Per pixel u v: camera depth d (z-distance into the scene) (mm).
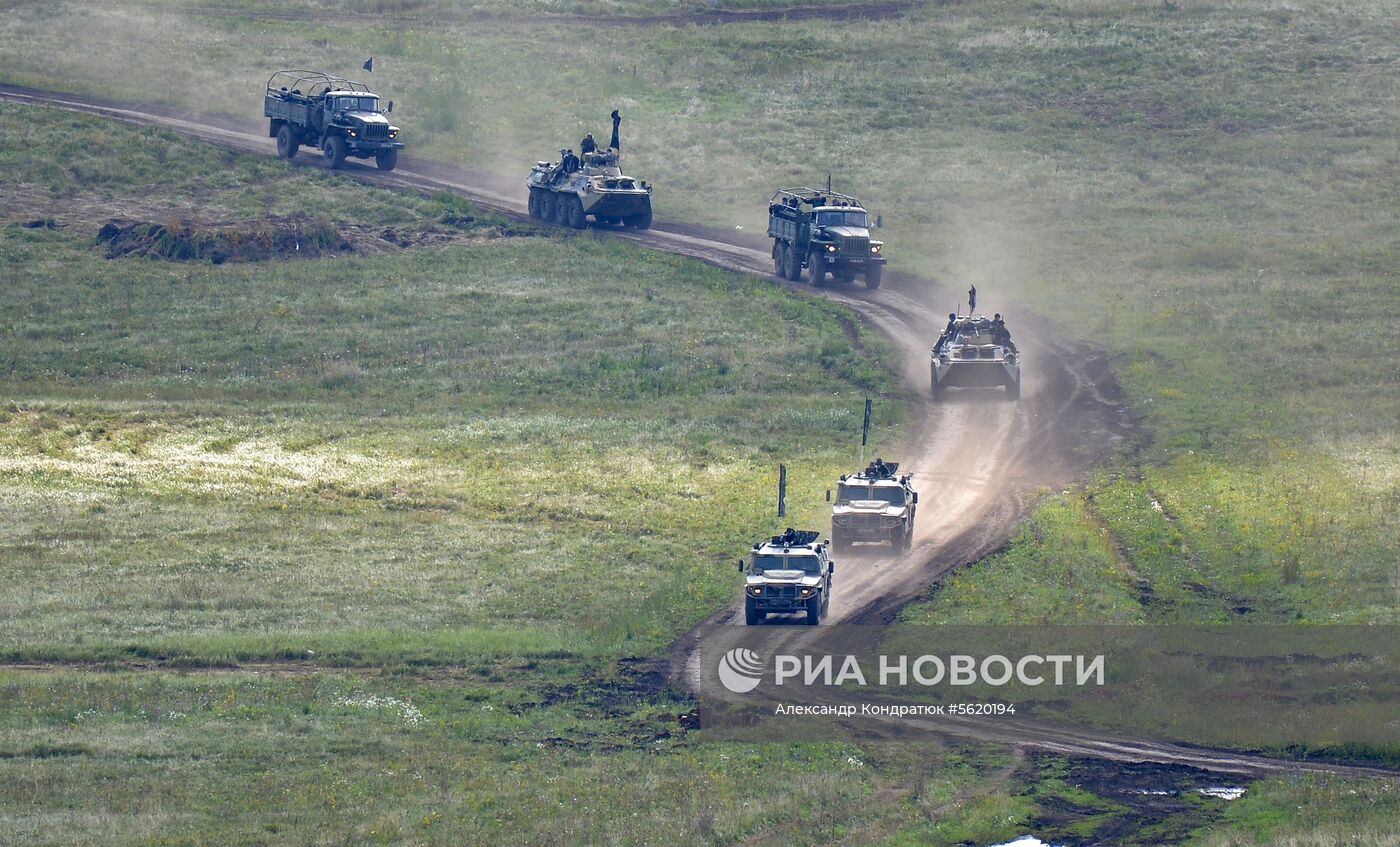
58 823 92438
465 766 104812
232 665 126000
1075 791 103875
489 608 140250
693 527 162500
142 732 110125
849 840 93500
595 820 94750
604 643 130500
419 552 156125
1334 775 106562
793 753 109312
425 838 91250
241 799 97625
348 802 97500
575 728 113438
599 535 160875
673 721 115062
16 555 152375
